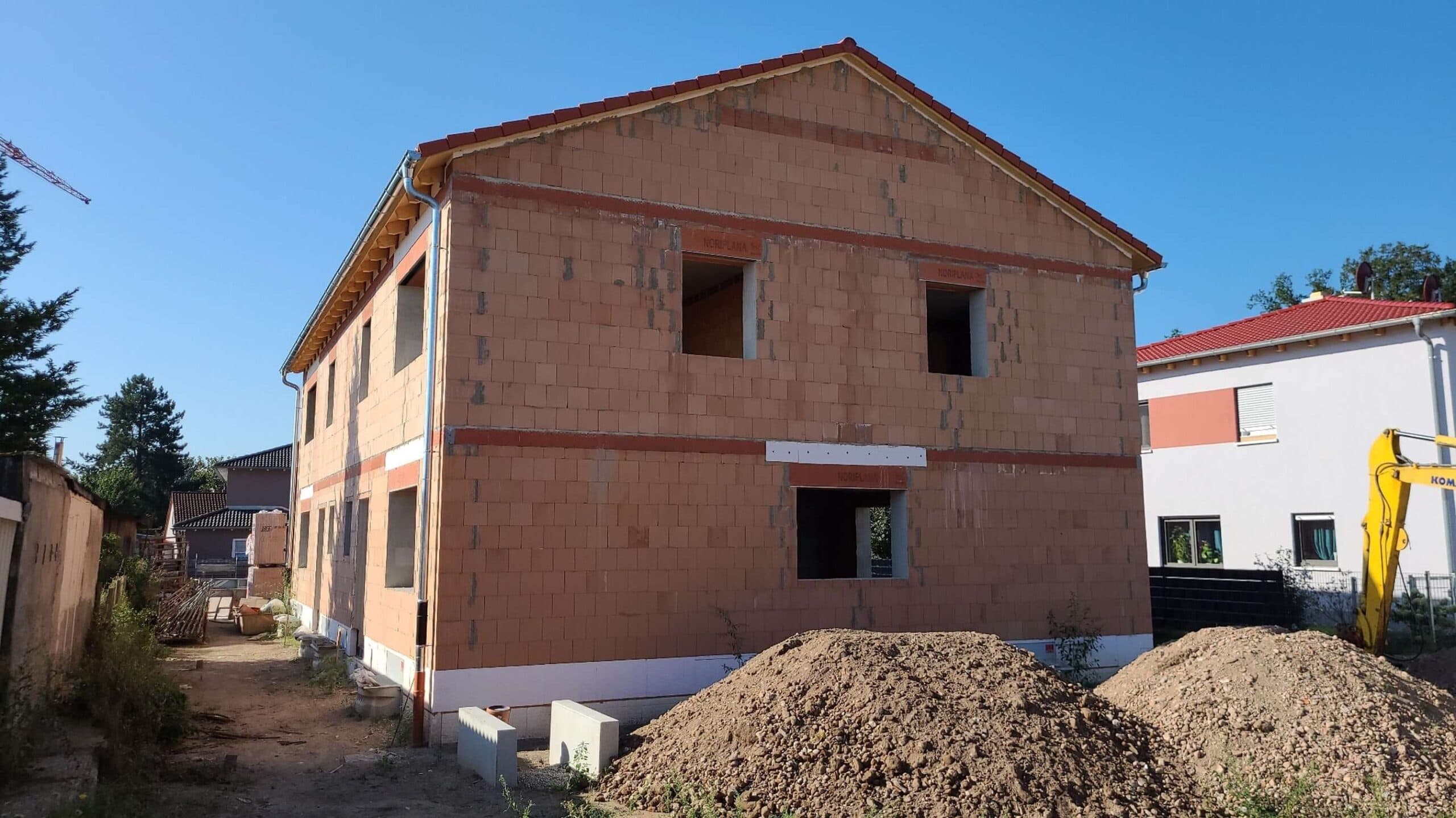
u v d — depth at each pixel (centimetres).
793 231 1290
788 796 745
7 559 825
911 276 1366
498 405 1090
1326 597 1970
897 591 1295
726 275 1541
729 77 1261
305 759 982
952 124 1412
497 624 1064
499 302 1104
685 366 1202
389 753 1005
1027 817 698
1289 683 883
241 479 5144
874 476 1298
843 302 1312
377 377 1496
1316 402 2038
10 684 807
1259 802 756
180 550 3238
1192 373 2292
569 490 1116
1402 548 1362
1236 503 2172
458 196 1098
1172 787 784
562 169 1157
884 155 1370
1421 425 1862
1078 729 819
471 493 1066
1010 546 1380
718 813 738
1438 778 779
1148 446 2395
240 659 1731
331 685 1393
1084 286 1503
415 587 1122
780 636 1214
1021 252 1456
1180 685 939
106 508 1481
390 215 1272
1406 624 1800
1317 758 795
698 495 1188
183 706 1102
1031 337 1447
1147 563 1483
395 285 1380
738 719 842
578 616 1104
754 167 1275
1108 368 1502
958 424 1370
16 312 2989
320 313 1845
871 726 794
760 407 1238
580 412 1132
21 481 856
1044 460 1427
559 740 958
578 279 1149
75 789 724
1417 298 3816
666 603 1153
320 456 2033
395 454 1309
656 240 1201
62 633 1066
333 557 1775
